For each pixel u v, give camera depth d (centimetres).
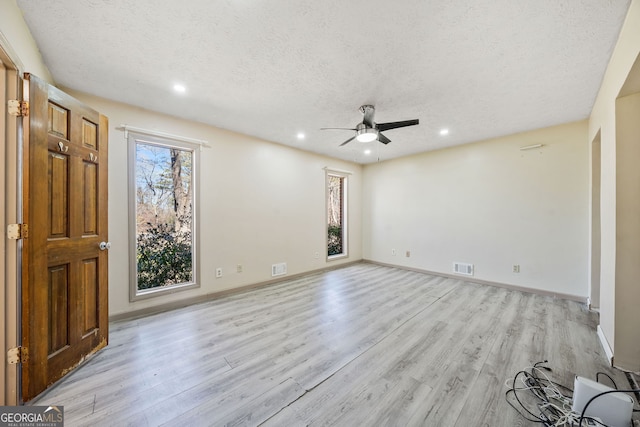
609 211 220
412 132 385
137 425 144
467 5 153
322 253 526
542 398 165
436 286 417
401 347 228
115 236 283
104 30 176
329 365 202
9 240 157
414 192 523
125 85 251
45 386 168
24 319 159
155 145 321
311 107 299
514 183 397
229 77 237
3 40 139
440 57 205
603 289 238
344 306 328
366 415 151
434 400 164
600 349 224
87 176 210
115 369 196
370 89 256
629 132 197
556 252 363
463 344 233
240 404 160
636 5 149
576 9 156
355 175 606
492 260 420
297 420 147
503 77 233
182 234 359
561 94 266
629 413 139
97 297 218
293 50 198
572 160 349
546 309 317
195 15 162
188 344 233
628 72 168
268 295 372
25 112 159
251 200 407
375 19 165
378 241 591
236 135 388
